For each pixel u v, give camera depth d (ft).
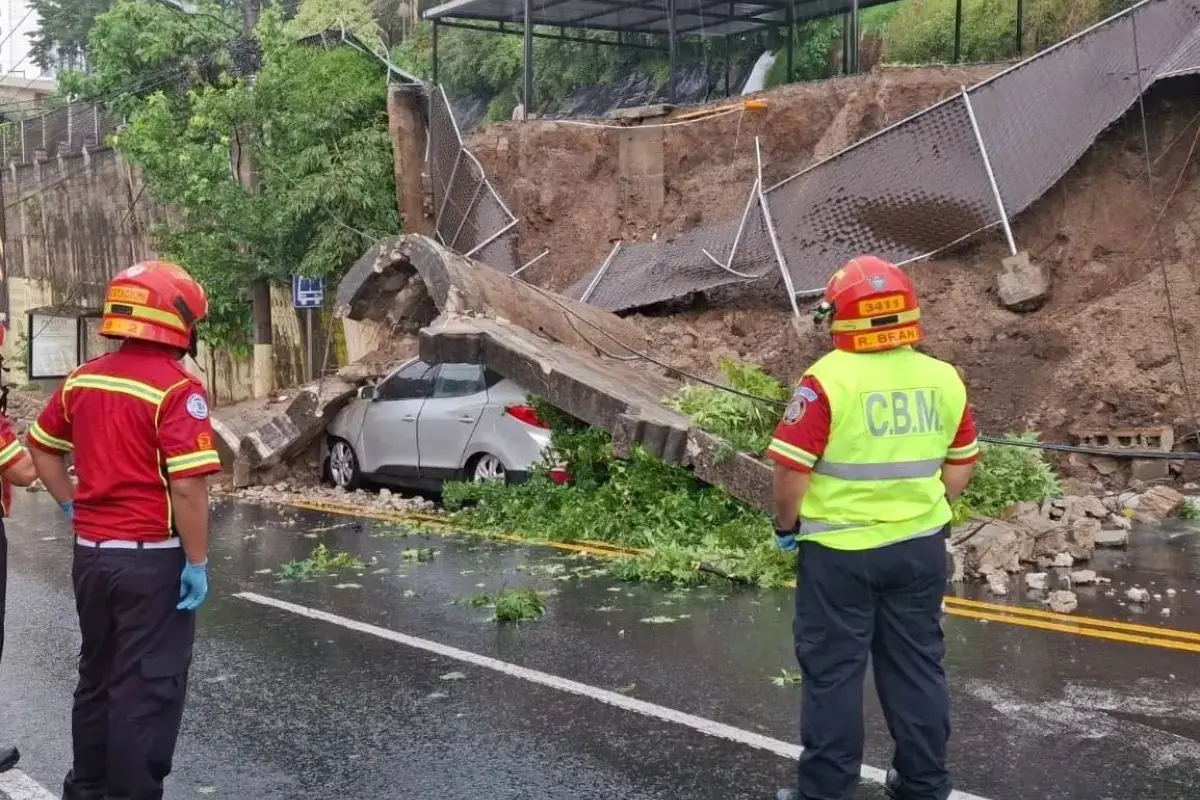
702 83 83.35
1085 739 16.02
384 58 64.39
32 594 26.96
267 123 61.52
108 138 64.64
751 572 25.85
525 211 57.62
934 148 43.14
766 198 47.09
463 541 31.89
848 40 67.62
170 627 13.12
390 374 40.04
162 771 13.20
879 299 12.89
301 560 29.96
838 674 12.86
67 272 84.94
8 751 15.87
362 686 19.17
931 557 12.91
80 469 13.14
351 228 59.16
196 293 13.47
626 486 30.96
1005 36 66.33
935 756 13.05
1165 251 39.37
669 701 18.01
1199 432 34.32
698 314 48.34
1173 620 21.86
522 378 33.58
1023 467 30.27
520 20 69.77
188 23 71.00
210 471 12.89
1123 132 41.22
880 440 12.73
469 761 15.79
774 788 14.65
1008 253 42.22
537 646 21.22
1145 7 40.60
